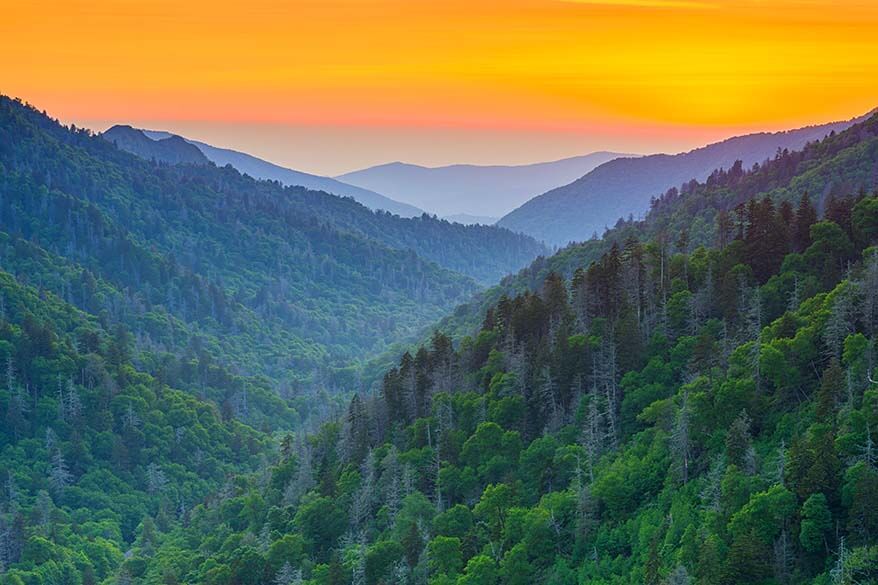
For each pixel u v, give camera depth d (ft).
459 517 368.48
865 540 244.42
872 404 272.72
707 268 467.93
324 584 360.69
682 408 337.52
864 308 340.59
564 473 367.45
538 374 440.04
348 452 502.79
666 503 315.37
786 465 270.67
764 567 250.37
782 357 328.90
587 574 308.81
